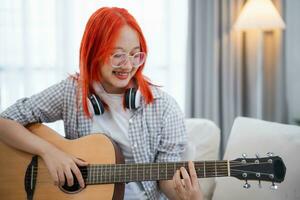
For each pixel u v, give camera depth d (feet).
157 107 4.56
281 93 8.63
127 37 4.18
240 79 8.79
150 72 9.32
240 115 8.89
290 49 8.52
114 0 9.09
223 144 8.93
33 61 9.20
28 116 4.77
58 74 9.25
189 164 3.96
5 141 4.68
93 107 4.56
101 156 4.38
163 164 4.11
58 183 4.35
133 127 4.55
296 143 4.60
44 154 4.46
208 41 8.77
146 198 4.55
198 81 8.89
